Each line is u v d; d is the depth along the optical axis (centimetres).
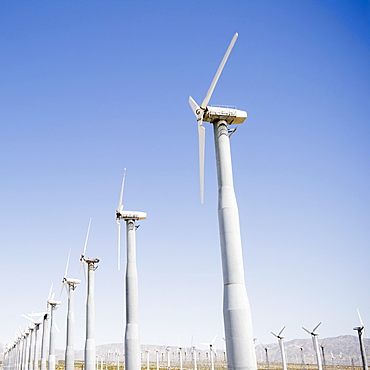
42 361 7606
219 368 13875
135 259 4316
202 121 2691
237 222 2420
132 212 4484
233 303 2255
